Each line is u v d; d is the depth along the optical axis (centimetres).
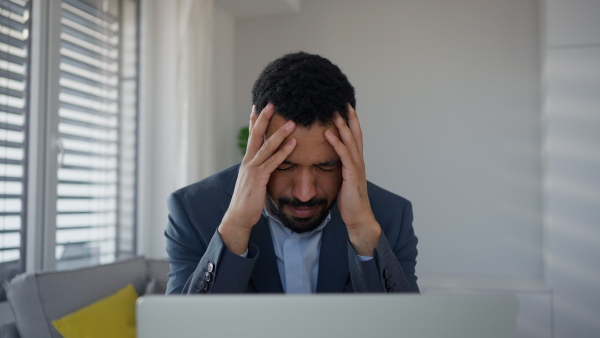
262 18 452
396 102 416
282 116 101
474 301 68
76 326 237
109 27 332
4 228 260
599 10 343
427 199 406
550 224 344
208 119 370
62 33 295
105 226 328
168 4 366
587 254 336
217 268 101
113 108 335
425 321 68
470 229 397
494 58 400
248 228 103
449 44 409
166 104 364
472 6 405
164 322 67
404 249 125
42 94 279
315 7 439
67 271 258
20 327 239
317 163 101
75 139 304
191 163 351
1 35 257
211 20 374
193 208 122
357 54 427
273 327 67
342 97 104
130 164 350
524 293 343
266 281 118
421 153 409
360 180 105
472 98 402
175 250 121
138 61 358
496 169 395
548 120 347
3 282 259
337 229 121
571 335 335
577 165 341
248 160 104
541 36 379
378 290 105
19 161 269
